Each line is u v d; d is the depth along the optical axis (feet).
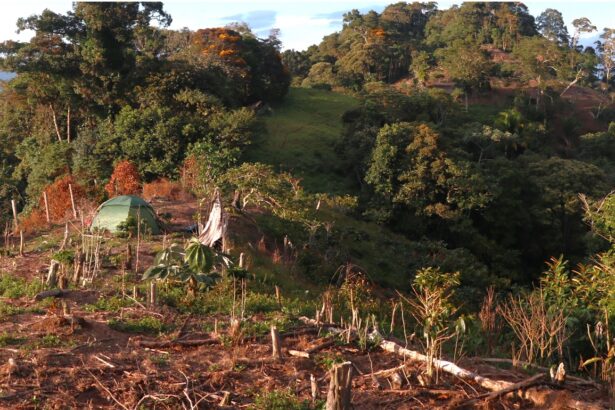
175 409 23.15
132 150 113.60
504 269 115.24
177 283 40.91
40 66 133.90
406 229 119.55
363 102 162.30
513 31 354.74
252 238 66.49
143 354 28.17
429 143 120.06
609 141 192.65
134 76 138.41
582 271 35.78
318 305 40.70
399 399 24.36
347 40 355.15
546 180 129.59
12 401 23.16
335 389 21.27
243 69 188.55
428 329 26.78
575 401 23.45
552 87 250.16
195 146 106.32
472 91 248.52
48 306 35.01
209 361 27.61
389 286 74.43
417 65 277.64
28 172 140.15
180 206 75.46
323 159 154.20
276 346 27.94
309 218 77.97
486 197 117.19
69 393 23.91
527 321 30.19
